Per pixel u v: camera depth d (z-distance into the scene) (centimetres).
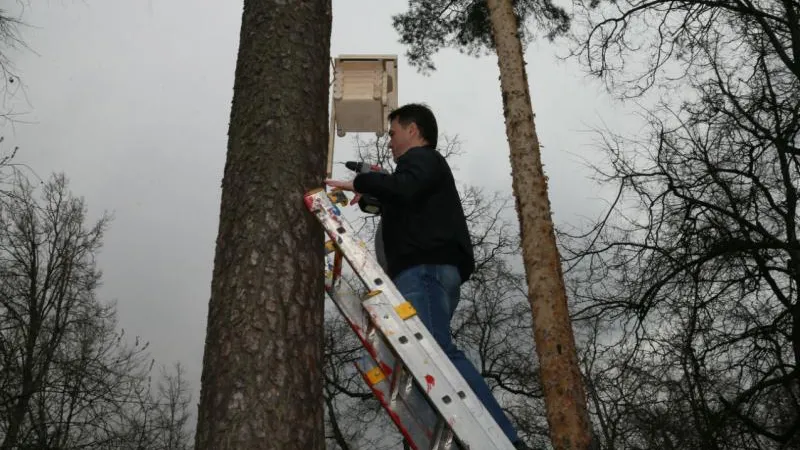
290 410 241
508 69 639
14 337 1380
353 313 307
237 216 280
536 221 554
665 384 960
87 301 1653
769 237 1003
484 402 311
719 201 1066
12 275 1536
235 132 306
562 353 493
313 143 306
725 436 968
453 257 331
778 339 1002
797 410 1008
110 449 1368
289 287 264
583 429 466
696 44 1091
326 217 285
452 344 321
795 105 1057
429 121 364
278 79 312
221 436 233
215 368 249
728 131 1073
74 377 1343
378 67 502
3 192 980
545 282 524
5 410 1273
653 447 986
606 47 1068
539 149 600
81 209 1770
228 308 259
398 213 334
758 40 1139
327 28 347
